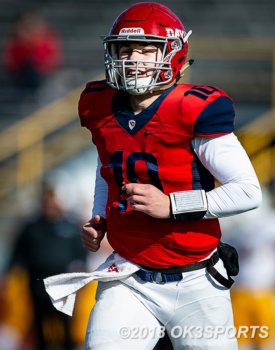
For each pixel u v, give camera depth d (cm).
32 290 2167
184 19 5059
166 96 990
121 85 1031
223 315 1046
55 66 4528
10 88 4459
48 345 2172
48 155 3962
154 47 1005
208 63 4528
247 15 5112
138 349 1027
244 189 976
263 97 4362
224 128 977
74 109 4156
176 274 1028
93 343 1010
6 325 2445
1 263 3197
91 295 2347
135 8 1015
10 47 4453
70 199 2744
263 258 2305
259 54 4291
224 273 1059
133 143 1002
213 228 1041
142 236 1025
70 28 5056
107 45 1030
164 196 984
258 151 3478
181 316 1043
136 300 1043
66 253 2177
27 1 5291
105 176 1041
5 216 3631
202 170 1020
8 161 3934
